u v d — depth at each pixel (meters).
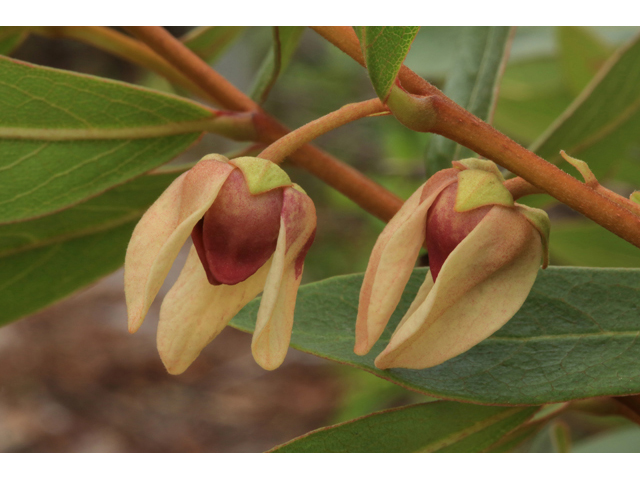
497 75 0.29
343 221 0.95
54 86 0.24
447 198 0.21
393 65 0.20
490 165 0.21
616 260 0.34
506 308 0.21
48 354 0.91
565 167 0.30
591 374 0.22
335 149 1.01
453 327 0.21
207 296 0.22
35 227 0.28
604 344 0.23
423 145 0.56
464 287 0.21
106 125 0.25
